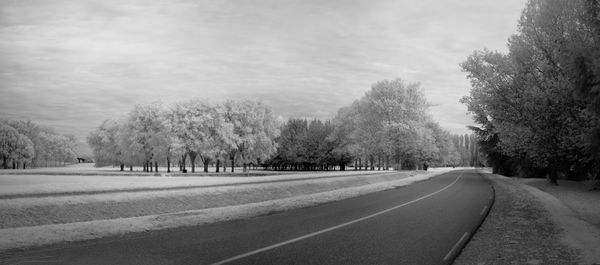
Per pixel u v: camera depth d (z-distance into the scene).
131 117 73.00
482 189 27.77
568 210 16.06
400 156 60.88
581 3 11.23
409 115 58.91
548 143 14.74
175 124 66.75
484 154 58.59
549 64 13.52
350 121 78.69
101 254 7.26
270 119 74.38
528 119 14.50
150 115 72.25
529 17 13.63
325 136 93.38
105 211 14.66
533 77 14.09
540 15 12.96
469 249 8.10
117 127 83.75
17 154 101.38
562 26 12.55
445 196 21.70
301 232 9.89
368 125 61.59
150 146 72.06
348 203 17.86
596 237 9.72
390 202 18.28
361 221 11.93
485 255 7.56
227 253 7.40
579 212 15.43
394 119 58.06
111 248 7.82
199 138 67.19
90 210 14.38
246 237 9.14
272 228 10.53
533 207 16.88
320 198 19.77
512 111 15.34
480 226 11.23
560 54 10.41
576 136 12.92
